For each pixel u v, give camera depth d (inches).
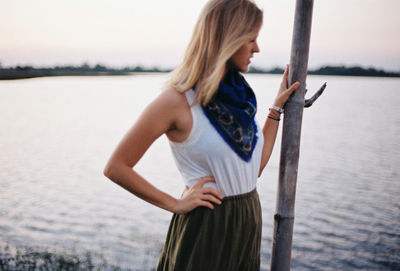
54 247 264.2
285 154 64.4
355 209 435.5
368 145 966.4
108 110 2188.7
